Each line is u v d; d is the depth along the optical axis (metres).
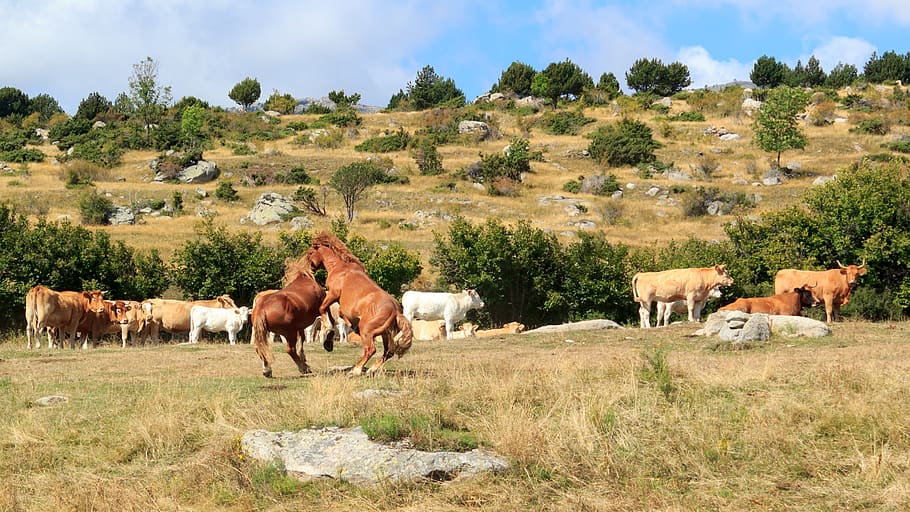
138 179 66.62
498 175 65.75
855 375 10.91
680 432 8.60
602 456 7.91
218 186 62.91
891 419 8.75
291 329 12.79
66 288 29.38
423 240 47.88
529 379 10.94
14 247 28.55
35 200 56.78
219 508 7.32
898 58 118.00
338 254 13.12
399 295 33.91
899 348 15.34
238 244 31.95
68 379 13.04
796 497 7.04
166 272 32.44
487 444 8.34
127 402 10.91
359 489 7.50
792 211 30.83
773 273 31.00
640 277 24.11
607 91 112.38
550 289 31.98
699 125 86.25
